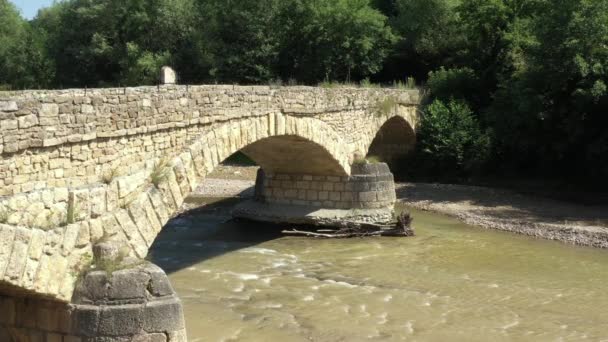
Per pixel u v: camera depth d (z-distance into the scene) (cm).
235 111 1923
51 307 1193
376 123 3353
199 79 5397
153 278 1202
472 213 3291
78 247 1221
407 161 4278
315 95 2520
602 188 3709
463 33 5266
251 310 1806
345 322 1736
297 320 1738
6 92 1195
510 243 2728
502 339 1648
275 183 3116
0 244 1028
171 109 1602
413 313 1830
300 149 2694
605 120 3512
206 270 2220
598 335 1691
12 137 1096
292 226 2998
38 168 1169
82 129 1274
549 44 3522
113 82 5578
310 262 2381
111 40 5712
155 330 1178
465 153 4041
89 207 1266
